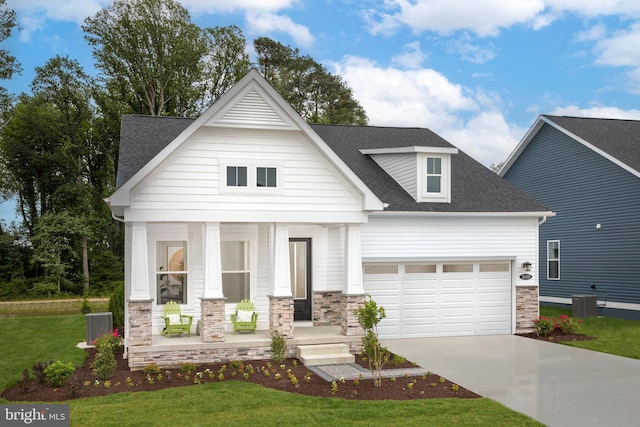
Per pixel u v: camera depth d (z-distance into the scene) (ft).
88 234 142.92
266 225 59.06
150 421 33.94
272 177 53.98
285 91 185.47
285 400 38.52
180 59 143.64
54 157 145.59
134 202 50.26
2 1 124.26
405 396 40.47
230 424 33.24
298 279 61.57
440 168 69.97
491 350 58.54
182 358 49.80
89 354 56.08
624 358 54.75
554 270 94.17
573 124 92.48
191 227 57.00
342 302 56.24
